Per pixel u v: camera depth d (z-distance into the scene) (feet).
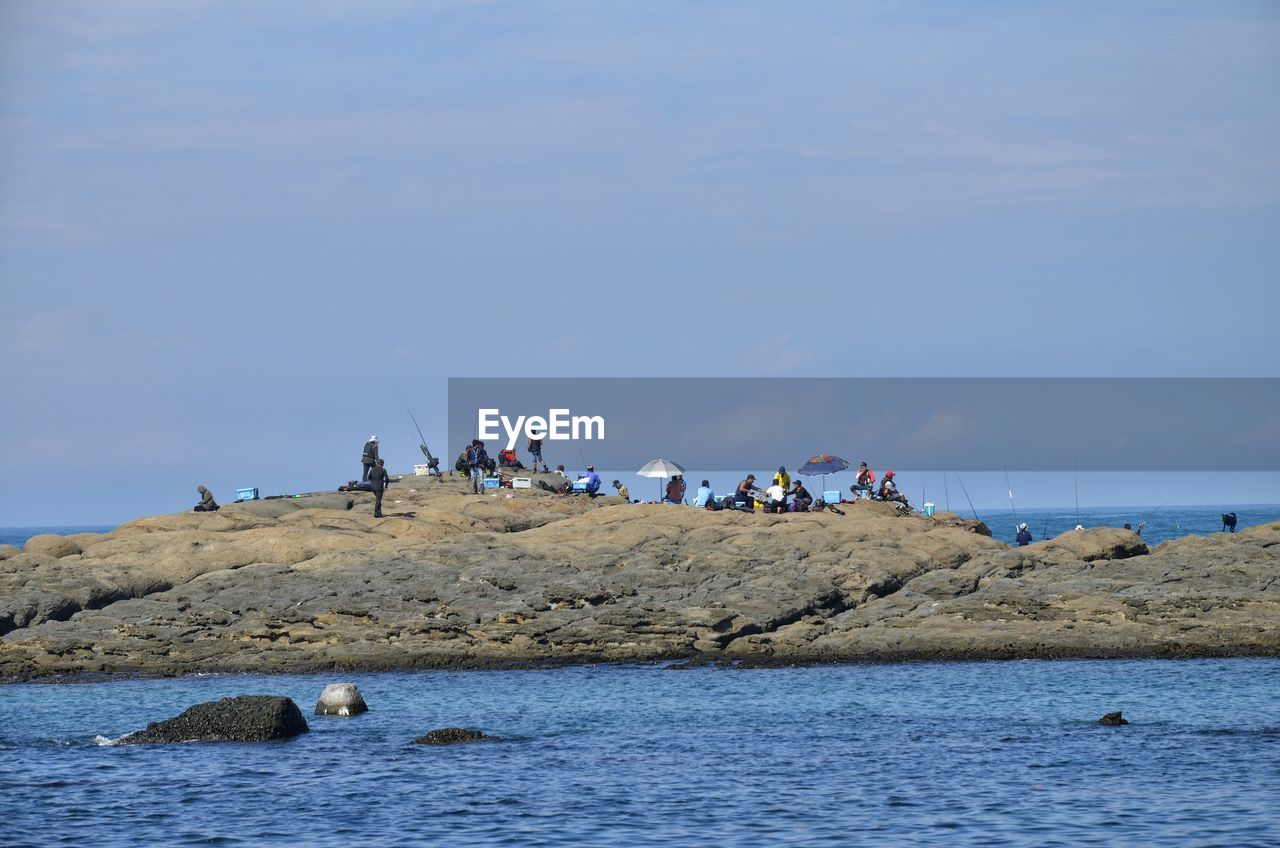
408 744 360.28
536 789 306.96
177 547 606.55
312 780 317.83
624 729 380.37
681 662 503.20
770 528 628.28
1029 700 412.57
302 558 603.26
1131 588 540.52
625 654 513.86
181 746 360.48
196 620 533.14
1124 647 493.36
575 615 532.73
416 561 587.68
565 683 463.42
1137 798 288.10
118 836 272.31
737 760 336.29
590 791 304.50
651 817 281.33
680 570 577.84
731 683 457.27
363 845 264.52
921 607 543.80
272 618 527.81
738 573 575.38
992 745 347.77
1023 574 578.25
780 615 533.55
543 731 378.94
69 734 384.27
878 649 504.02
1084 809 280.51
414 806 292.61
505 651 513.45
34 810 291.99
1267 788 293.43
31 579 562.25
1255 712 383.04
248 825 279.28
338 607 536.42
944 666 481.05
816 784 308.40
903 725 378.32
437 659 508.12
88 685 476.95
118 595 562.25
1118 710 392.06
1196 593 531.91
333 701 411.54
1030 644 498.69
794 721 388.37
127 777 322.55
